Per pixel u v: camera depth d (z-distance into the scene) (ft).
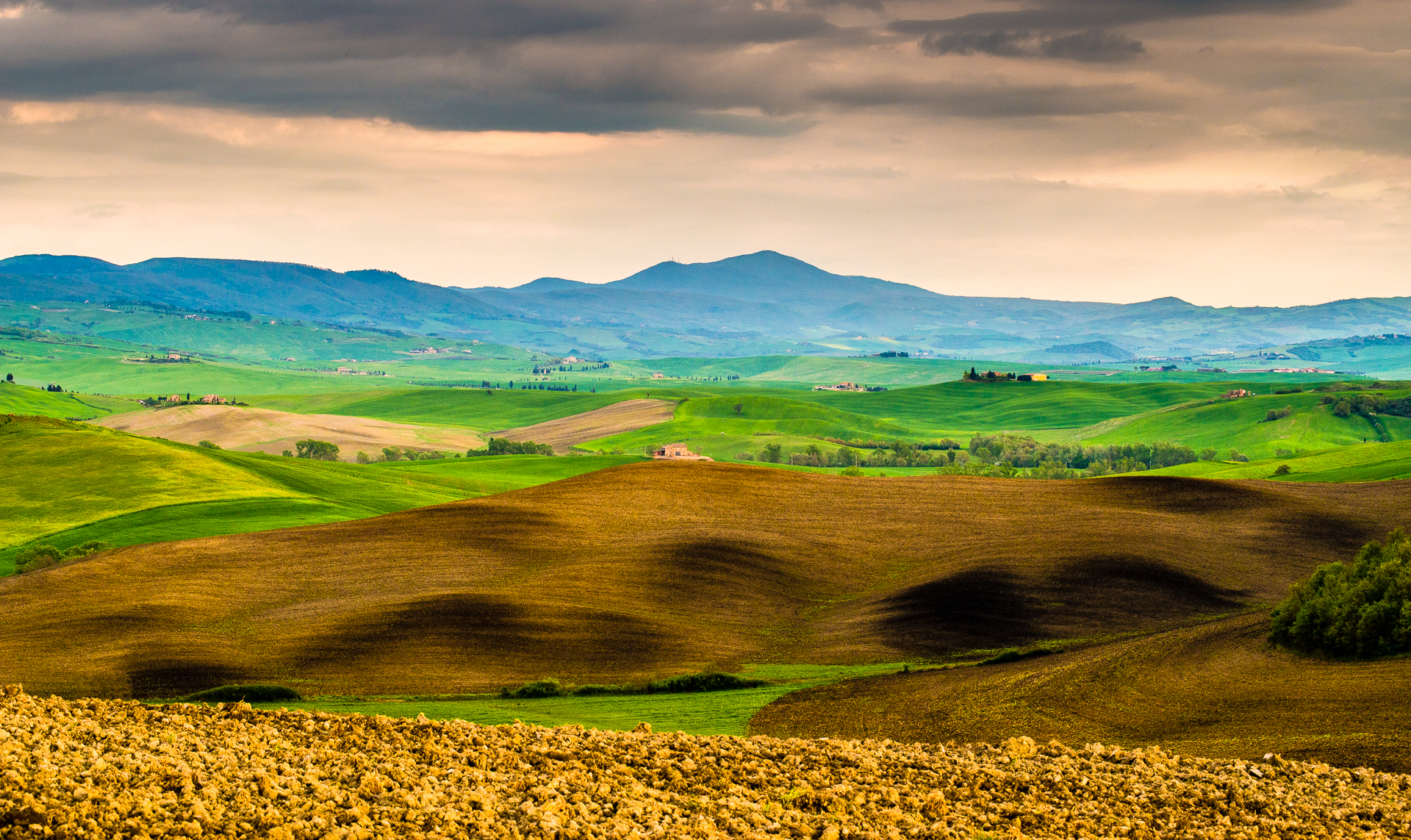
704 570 231.50
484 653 178.19
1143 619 200.23
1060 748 93.20
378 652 177.78
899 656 180.65
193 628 190.29
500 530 261.44
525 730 85.05
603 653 180.65
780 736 125.39
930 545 258.78
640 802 63.52
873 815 66.85
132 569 230.07
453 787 62.85
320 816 53.52
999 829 66.90
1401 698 126.11
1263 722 120.47
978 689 146.20
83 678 161.48
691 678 161.17
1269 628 178.29
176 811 51.60
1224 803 75.31
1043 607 207.00
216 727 75.31
